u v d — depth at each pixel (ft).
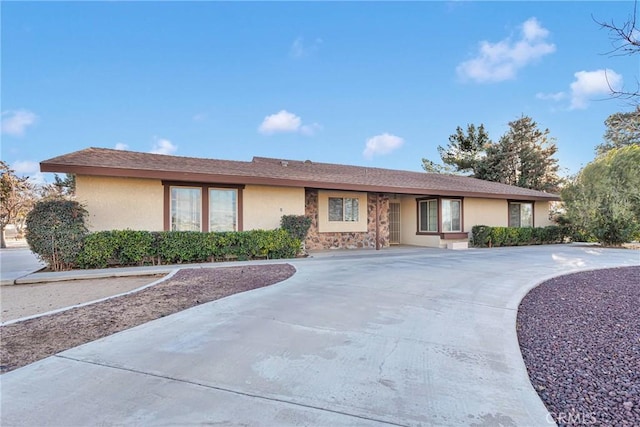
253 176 35.42
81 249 29.14
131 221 32.89
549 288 20.98
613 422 7.19
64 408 7.59
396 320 14.14
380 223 50.60
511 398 8.11
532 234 54.03
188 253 32.22
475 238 51.26
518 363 10.11
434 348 11.20
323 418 7.23
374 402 7.89
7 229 86.53
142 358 10.30
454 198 51.26
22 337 12.26
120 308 16.06
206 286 20.89
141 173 30.96
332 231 46.39
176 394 8.18
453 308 16.02
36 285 24.14
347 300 17.33
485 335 12.46
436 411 7.54
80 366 9.75
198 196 35.47
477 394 8.29
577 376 9.41
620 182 46.70
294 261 32.89
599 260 33.81
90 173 29.27
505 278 23.57
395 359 10.30
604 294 19.22
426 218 52.24
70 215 29.22
